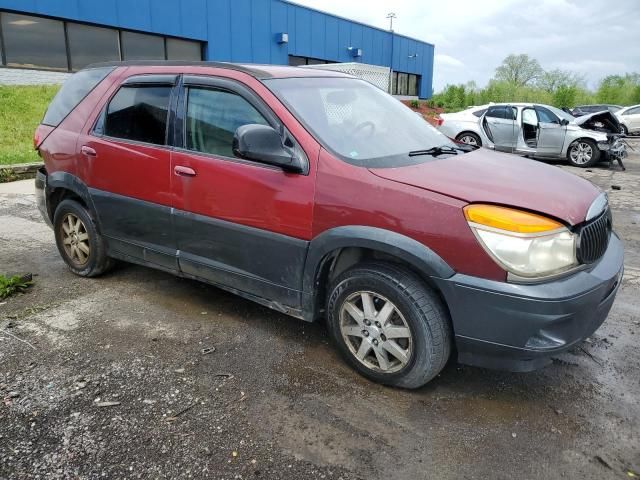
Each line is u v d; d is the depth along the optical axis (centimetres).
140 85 374
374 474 222
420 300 260
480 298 243
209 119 332
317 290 301
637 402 276
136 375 294
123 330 347
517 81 4856
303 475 221
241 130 282
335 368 304
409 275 265
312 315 307
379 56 2964
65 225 441
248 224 312
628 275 468
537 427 254
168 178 346
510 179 279
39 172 461
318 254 286
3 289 400
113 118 388
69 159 412
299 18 2298
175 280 438
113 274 450
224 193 319
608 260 275
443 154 327
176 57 1830
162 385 284
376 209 264
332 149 288
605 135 1174
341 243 275
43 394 275
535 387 289
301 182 288
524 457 234
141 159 360
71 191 429
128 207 377
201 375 295
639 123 2294
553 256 240
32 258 492
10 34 1384
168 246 364
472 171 289
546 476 223
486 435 248
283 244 299
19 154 955
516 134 1245
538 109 1250
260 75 321
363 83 391
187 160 336
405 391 283
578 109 2850
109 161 381
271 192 299
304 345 331
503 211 241
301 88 327
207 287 423
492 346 251
